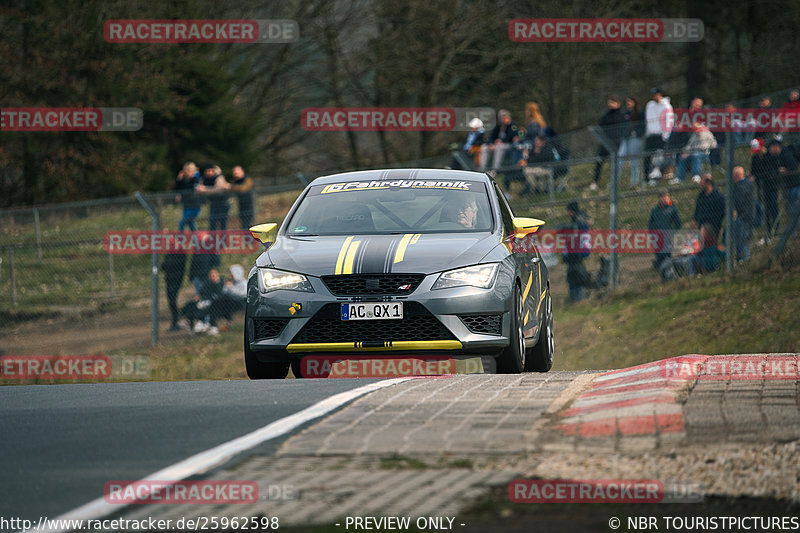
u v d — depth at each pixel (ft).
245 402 77.77
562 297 231.30
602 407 67.05
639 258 228.63
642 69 507.30
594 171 253.85
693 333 182.39
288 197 316.81
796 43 476.13
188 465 55.93
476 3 490.08
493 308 97.09
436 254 98.32
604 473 53.42
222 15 496.64
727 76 490.49
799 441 57.31
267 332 99.04
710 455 55.72
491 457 56.44
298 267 98.78
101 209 240.73
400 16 495.00
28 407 82.23
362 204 109.19
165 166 428.97
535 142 262.88
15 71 399.03
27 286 245.65
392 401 73.67
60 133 402.52
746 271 203.92
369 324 96.17
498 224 106.63
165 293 244.01
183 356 210.18
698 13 464.65
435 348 95.86
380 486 51.42
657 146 239.91
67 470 57.11
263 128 507.71
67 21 401.70
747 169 217.77
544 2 488.02
